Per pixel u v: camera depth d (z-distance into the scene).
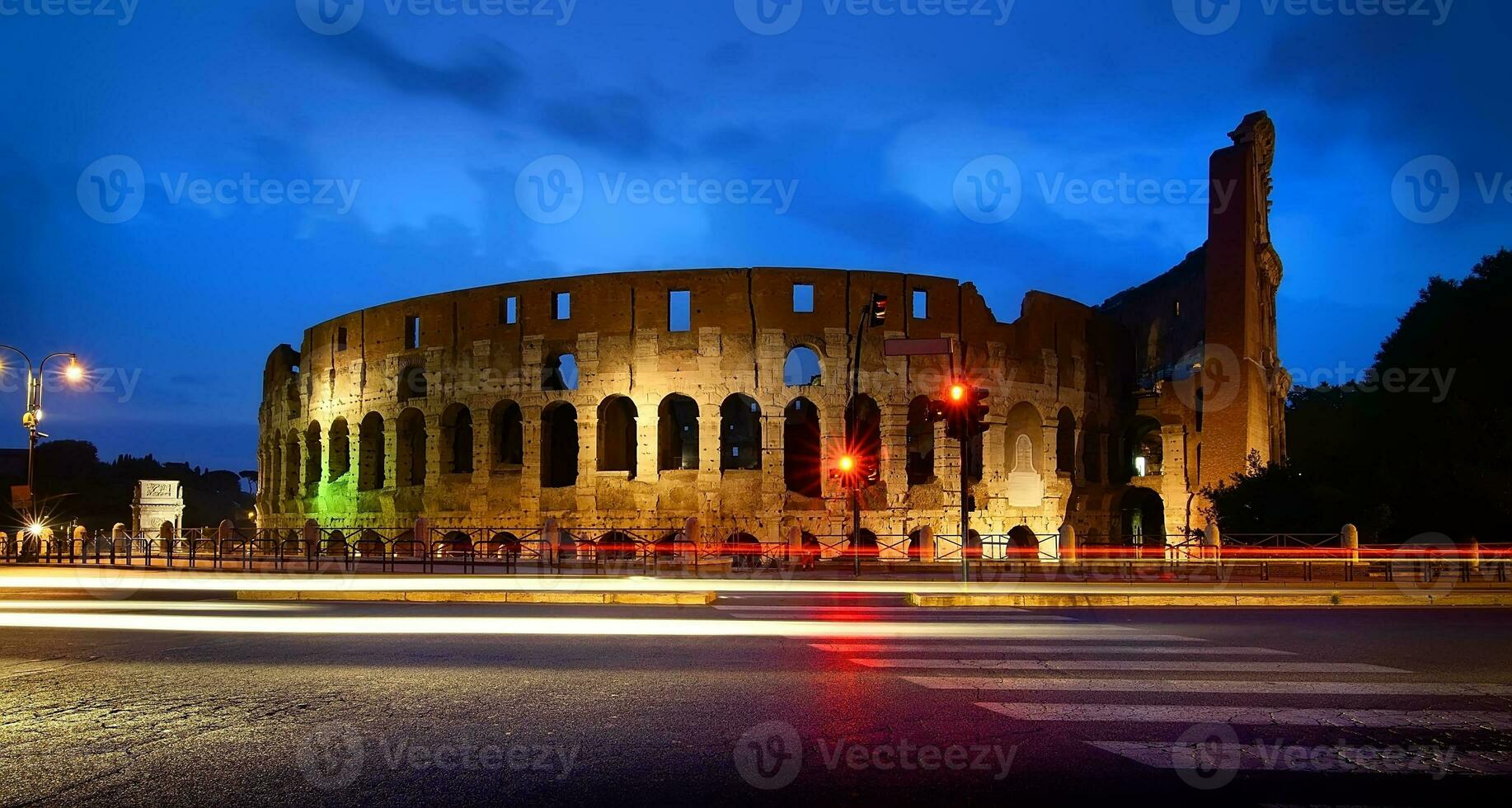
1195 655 13.49
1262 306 58.69
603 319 51.25
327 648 13.86
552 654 13.37
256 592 23.45
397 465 56.34
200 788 7.36
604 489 50.25
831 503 49.22
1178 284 60.25
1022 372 53.62
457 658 13.00
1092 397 58.12
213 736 8.82
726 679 11.52
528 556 42.84
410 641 14.55
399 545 51.81
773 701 10.30
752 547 46.88
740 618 18.14
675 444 57.59
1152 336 63.72
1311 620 18.52
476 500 52.56
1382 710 9.99
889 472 49.66
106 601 22.11
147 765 7.94
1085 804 7.15
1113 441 61.34
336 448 62.12
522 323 52.59
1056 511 53.53
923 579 31.88
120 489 118.88
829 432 49.66
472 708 9.94
